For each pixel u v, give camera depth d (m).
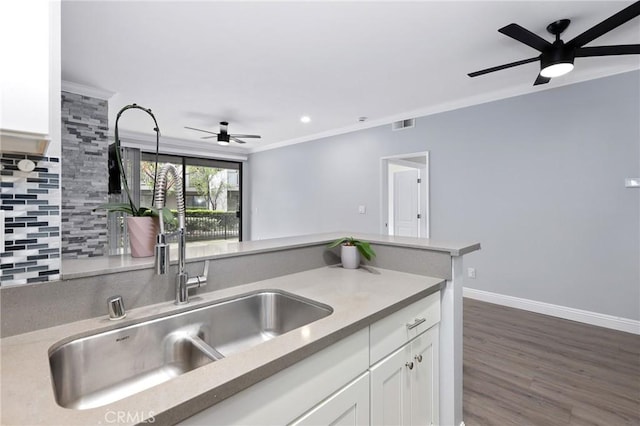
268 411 0.77
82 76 3.04
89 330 0.94
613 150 2.91
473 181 3.81
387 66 2.86
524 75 3.09
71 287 0.99
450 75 3.07
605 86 2.94
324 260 1.87
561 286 3.22
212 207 6.70
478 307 3.53
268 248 1.56
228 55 2.62
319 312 1.21
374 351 1.12
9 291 0.89
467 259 3.88
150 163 5.78
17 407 0.59
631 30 2.29
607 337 2.75
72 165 3.24
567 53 2.11
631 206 2.83
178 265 1.19
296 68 2.89
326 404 0.93
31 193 0.93
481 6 1.99
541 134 3.30
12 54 0.77
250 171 7.24
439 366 1.55
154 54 2.60
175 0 1.91
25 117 0.78
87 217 3.33
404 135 4.46
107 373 0.97
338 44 2.45
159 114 4.33
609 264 2.95
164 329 1.10
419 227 5.64
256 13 2.04
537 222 3.36
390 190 6.05
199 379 0.68
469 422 1.73
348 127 5.15
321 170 5.69
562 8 2.01
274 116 4.48
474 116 3.78
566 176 3.17
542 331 2.88
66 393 0.88
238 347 1.30
